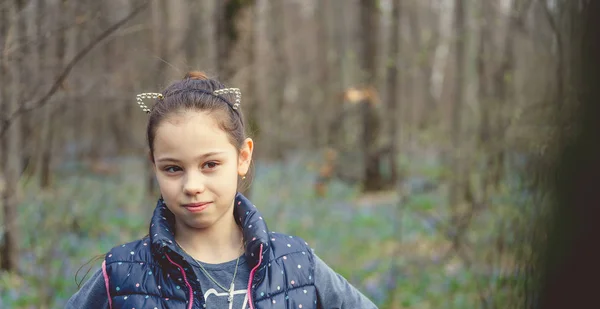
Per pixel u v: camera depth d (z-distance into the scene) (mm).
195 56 7156
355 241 9992
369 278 7977
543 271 2219
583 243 2059
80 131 16531
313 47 23859
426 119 16953
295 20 24094
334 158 14750
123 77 7820
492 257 5770
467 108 12898
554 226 2162
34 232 7652
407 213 10234
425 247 8727
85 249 8625
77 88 6426
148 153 2510
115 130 18141
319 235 10344
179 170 2365
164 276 2363
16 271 7020
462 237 6875
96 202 12086
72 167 15695
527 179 4227
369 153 14180
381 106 14375
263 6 11852
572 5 2182
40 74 5797
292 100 20141
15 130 6629
